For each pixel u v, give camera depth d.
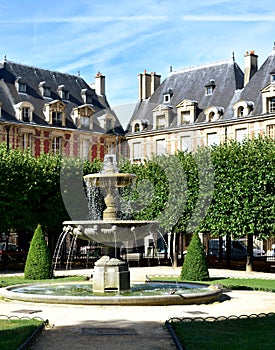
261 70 50.41
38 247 24.02
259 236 30.47
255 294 18.53
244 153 30.20
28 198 32.09
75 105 56.81
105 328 11.84
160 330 11.63
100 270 17.12
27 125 51.44
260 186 29.28
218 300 16.53
